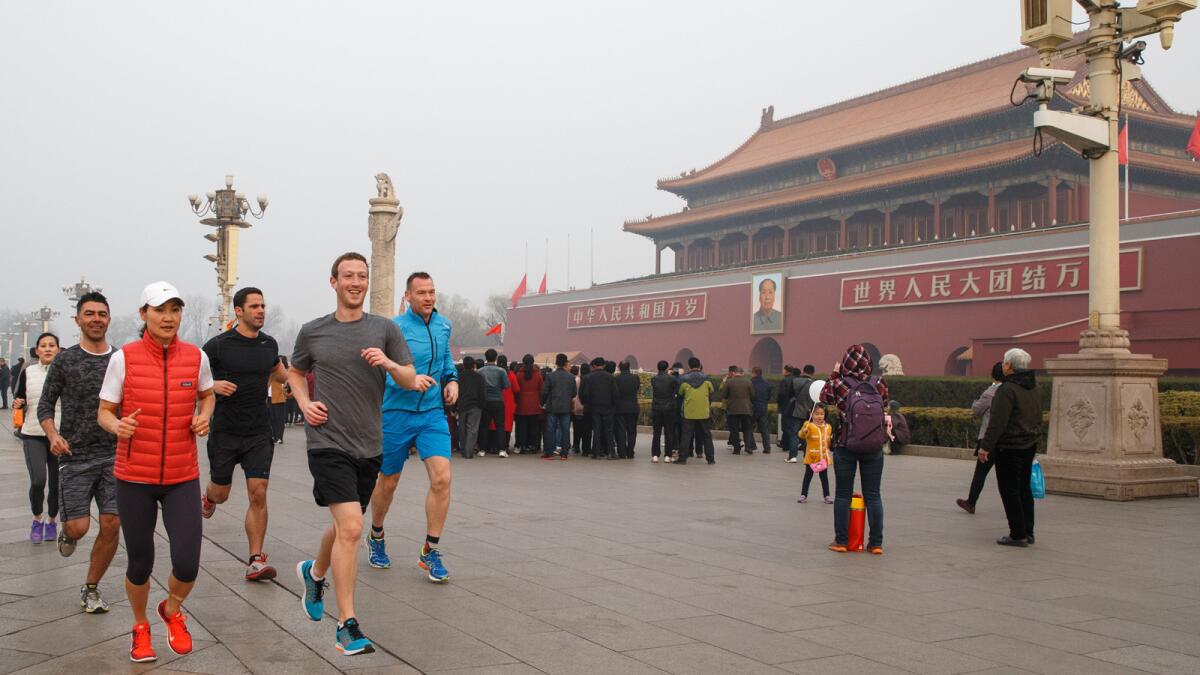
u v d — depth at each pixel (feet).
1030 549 27.89
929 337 128.77
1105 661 16.57
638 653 16.60
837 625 18.75
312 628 18.11
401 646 16.88
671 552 26.50
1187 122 140.15
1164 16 39.81
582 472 50.52
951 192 144.97
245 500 36.14
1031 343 104.99
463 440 59.36
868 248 154.51
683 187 200.64
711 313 165.68
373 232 66.95
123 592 21.12
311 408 17.10
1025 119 139.03
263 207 89.10
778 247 182.50
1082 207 137.08
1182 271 101.96
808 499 39.19
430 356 22.82
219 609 19.54
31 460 26.76
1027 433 28.25
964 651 17.06
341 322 17.97
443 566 23.26
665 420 57.72
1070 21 42.22
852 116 181.57
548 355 209.36
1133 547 28.32
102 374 20.44
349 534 16.56
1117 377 40.70
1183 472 41.98
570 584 22.13
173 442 16.26
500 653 16.49
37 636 17.49
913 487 44.55
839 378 27.66
